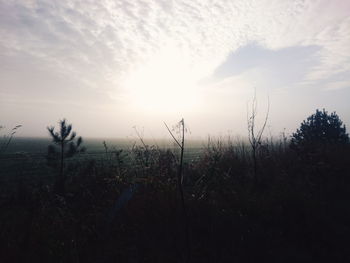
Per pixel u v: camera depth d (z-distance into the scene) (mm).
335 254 4504
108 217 5500
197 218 5480
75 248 4363
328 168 9180
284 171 9469
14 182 11617
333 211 6328
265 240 4922
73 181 8383
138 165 7801
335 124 13945
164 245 4734
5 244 4289
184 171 8453
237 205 6441
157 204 5680
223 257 4391
